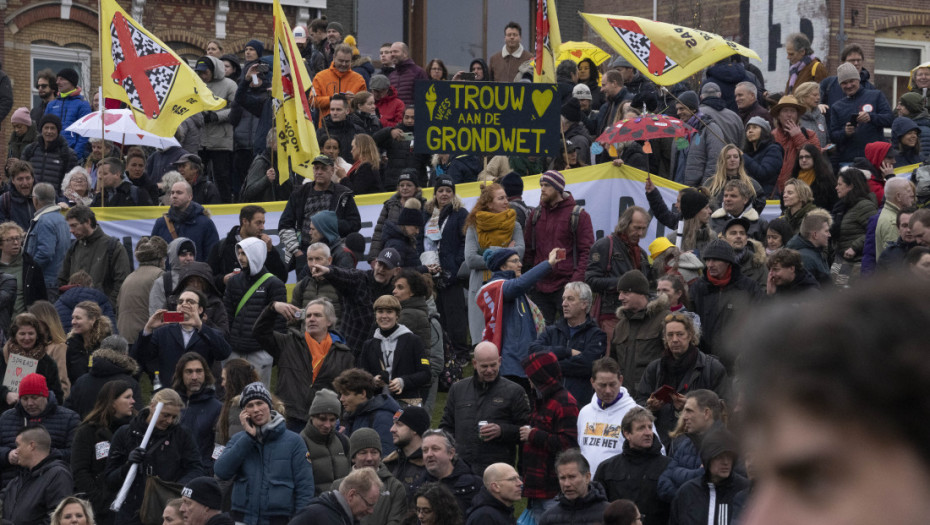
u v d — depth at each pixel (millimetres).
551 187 14398
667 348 11289
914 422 764
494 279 12945
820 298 797
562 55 25203
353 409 11664
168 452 10875
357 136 17641
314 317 12578
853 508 770
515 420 11109
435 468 10273
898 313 768
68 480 11086
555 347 11875
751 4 36656
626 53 18141
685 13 37344
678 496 9320
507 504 9734
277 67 17266
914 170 17734
